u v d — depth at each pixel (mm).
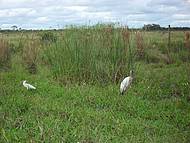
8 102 9500
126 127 8039
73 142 7109
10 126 7867
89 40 12969
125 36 12797
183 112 9227
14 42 19125
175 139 7523
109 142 7199
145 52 17656
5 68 15008
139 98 10477
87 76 12562
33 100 9883
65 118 8539
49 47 14414
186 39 18672
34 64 15086
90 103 9969
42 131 7336
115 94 10836
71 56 12875
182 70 14602
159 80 12805
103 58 12703
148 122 8531
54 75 13047
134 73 12578
